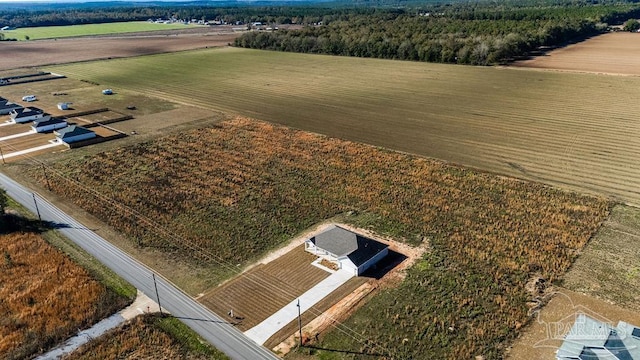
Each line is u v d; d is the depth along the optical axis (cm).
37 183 6594
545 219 5322
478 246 4862
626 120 8588
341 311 4006
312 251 4866
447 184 6322
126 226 5419
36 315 4009
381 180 6525
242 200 6034
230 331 3812
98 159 7450
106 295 4219
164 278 4484
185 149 7869
